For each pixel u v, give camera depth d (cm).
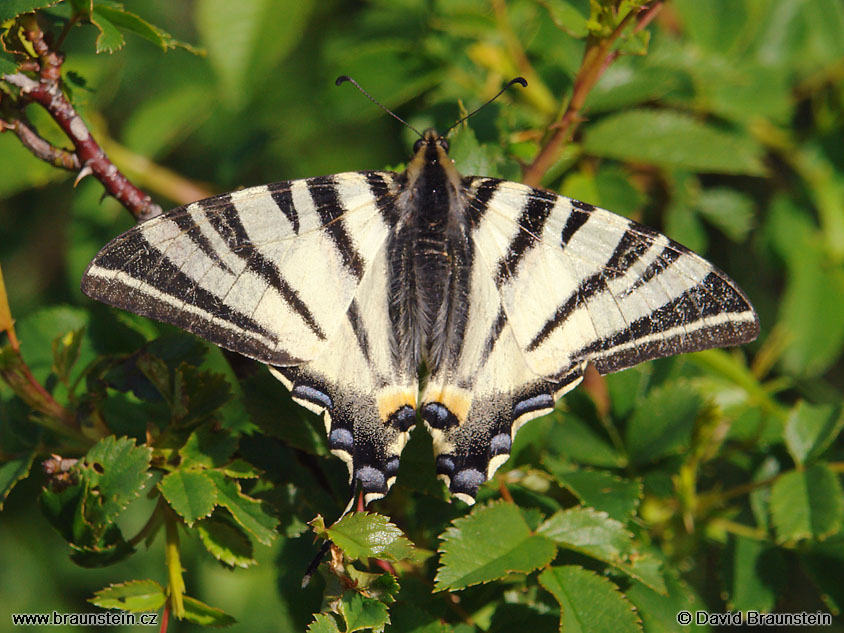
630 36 137
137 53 144
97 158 136
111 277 136
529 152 138
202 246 136
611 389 138
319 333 137
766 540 138
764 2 141
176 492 135
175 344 137
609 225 137
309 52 143
